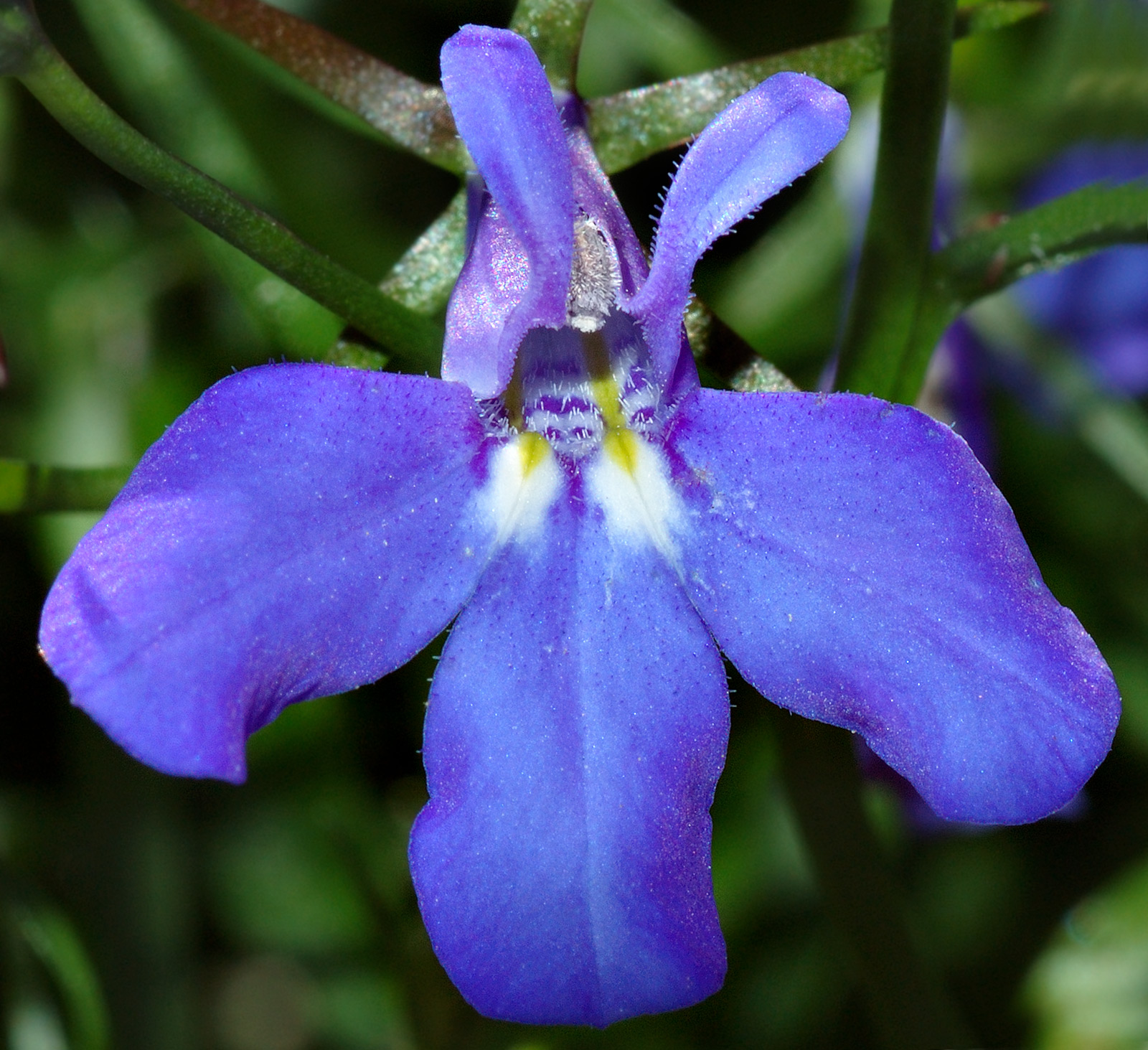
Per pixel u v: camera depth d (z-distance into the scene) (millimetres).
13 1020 62
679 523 48
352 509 46
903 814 63
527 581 47
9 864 60
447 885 45
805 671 46
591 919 45
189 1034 62
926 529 46
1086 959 65
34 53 46
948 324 53
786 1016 66
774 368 50
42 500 52
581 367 49
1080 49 62
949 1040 55
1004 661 45
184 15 62
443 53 46
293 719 65
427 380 47
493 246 48
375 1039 66
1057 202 52
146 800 63
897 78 50
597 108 51
